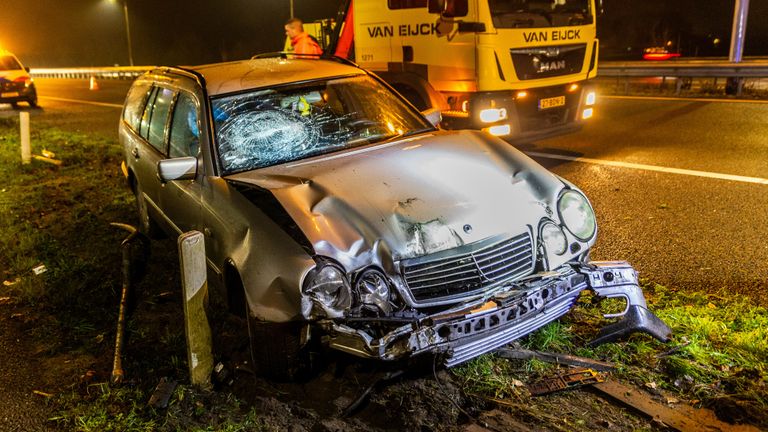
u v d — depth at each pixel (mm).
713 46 32438
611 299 4234
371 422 3254
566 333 3871
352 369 3654
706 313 4043
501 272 3461
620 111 12453
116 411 3494
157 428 3326
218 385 3689
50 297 5055
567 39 8578
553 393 3359
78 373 3963
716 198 6520
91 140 12555
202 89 4559
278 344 3346
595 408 3227
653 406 3184
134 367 3922
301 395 3521
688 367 3402
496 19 7828
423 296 3291
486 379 3461
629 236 5680
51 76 40688
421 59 8602
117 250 6078
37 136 13359
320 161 4195
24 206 7938
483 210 3588
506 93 8188
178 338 4258
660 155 8531
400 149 4277
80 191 8602
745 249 5180
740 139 9102
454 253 3379
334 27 10086
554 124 8906
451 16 8016
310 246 3273
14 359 4176
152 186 5367
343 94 4875
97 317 4699
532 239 3605
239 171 4203
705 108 12047
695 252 5211
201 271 3523
